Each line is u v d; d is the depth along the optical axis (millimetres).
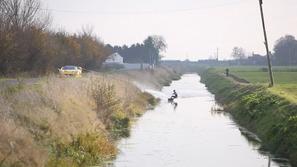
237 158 33938
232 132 46062
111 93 45250
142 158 33438
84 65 100062
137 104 65500
